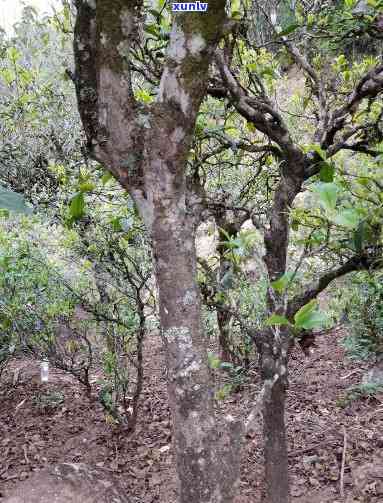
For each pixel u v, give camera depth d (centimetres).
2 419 405
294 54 261
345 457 338
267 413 225
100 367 427
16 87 388
